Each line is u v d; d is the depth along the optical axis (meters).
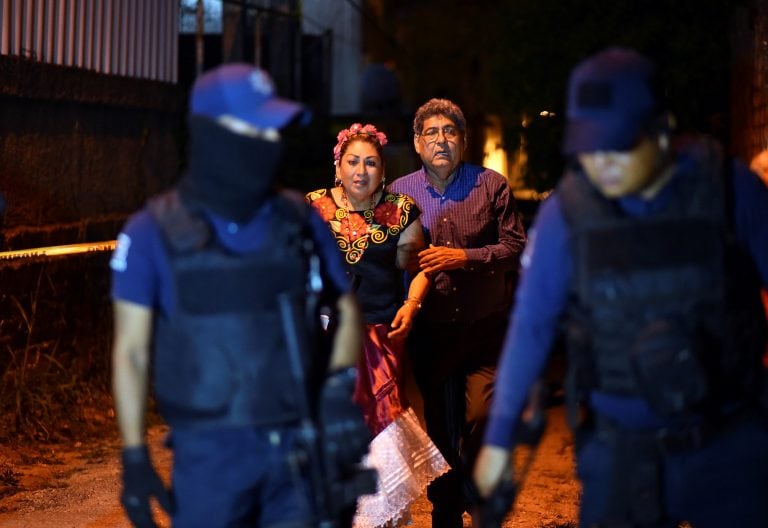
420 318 5.02
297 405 2.99
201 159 2.91
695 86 9.75
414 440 4.59
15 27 7.38
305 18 14.76
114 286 2.99
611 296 2.79
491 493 2.96
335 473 3.03
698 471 2.87
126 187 8.96
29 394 6.86
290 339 2.97
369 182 4.69
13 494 5.70
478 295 4.96
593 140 2.68
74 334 7.61
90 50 8.34
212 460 2.97
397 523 4.68
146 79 9.06
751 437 2.88
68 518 5.30
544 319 2.91
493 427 2.94
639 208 2.82
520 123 11.09
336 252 3.26
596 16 10.31
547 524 5.28
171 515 3.00
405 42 17.42
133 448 2.97
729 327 2.82
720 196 2.81
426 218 5.10
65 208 8.07
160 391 3.01
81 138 8.27
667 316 2.79
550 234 2.86
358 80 16.02
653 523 2.88
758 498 2.88
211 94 2.89
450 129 5.03
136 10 9.00
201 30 10.62
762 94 7.35
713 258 2.79
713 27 9.66
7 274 6.81
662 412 2.73
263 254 2.97
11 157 7.38
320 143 12.30
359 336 3.26
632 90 2.69
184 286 2.93
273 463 3.00
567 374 2.92
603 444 2.91
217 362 2.95
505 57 11.17
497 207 5.14
